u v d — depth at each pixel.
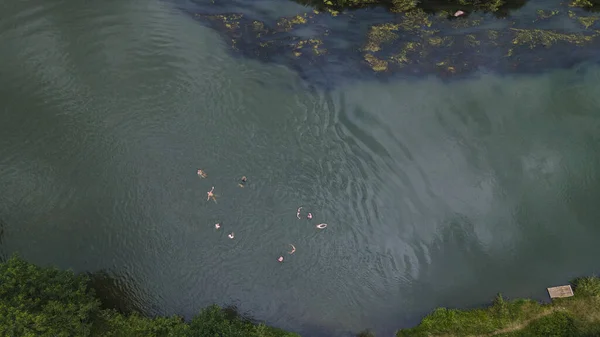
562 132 23.50
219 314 17.72
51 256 20.14
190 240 20.36
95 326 18.05
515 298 19.20
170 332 17.73
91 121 23.62
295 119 23.64
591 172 22.34
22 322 16.38
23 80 25.03
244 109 23.95
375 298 19.30
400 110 24.00
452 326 18.31
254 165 22.27
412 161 22.58
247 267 19.80
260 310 18.97
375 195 21.66
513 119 23.86
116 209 21.14
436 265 20.06
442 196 21.72
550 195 21.77
